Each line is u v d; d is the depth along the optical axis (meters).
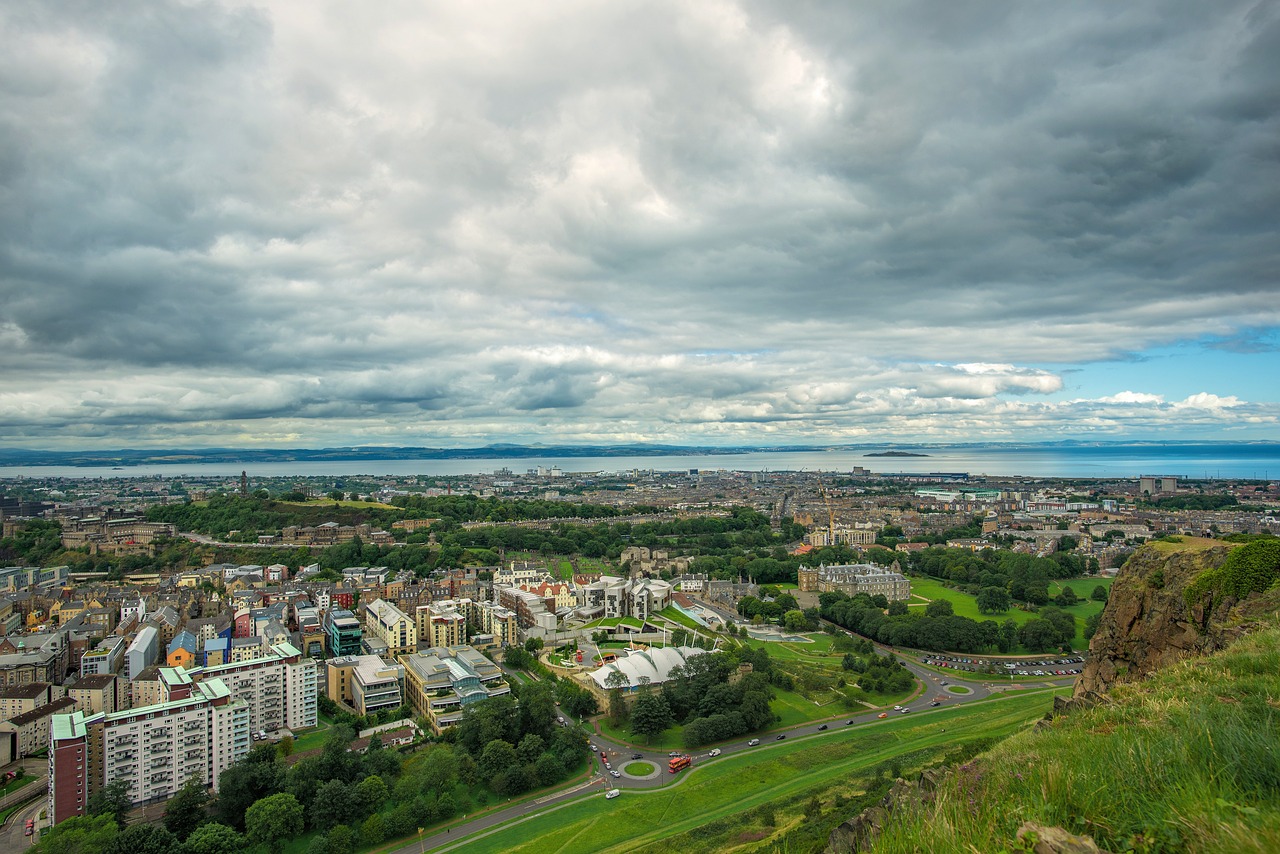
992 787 39.91
